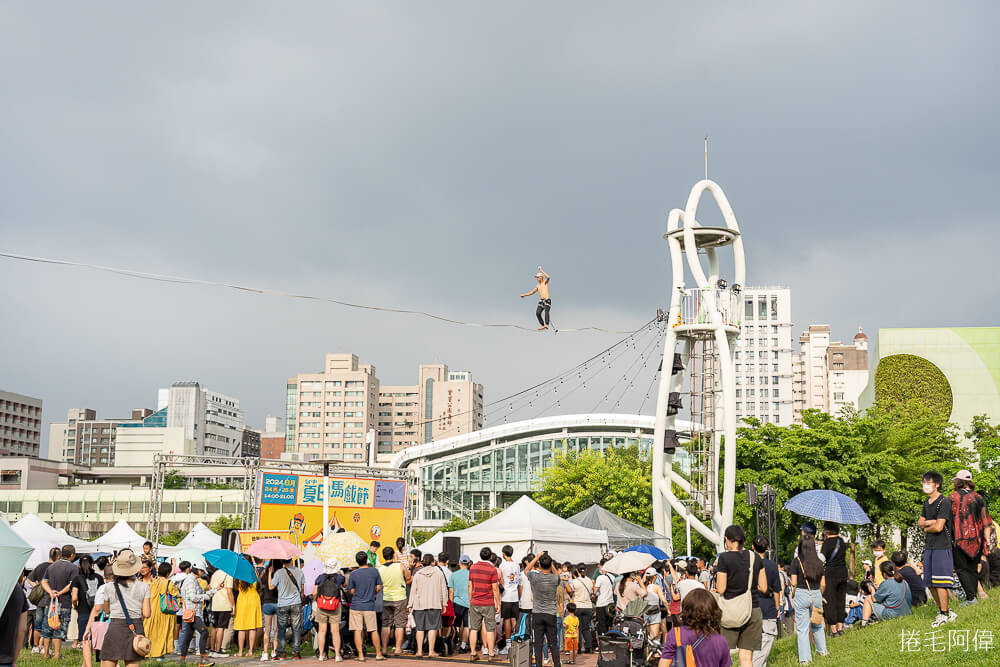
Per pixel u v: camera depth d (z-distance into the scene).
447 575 20.69
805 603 14.21
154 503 39.12
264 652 19.25
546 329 22.91
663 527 34.84
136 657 13.85
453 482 115.31
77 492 127.81
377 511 36.09
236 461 39.19
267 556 18.86
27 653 20.31
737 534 12.29
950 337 103.44
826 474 37.72
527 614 19.06
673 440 35.12
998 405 101.25
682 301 35.34
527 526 24.89
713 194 36.16
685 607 8.75
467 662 18.30
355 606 18.66
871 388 109.75
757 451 39.47
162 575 17.22
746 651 12.22
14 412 192.50
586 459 68.31
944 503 14.26
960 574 14.93
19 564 8.39
